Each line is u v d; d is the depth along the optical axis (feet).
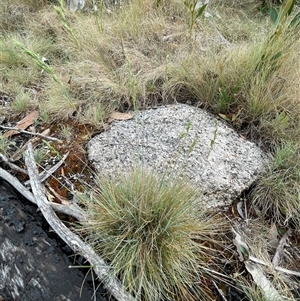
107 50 4.05
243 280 2.45
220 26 4.59
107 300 2.29
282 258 2.60
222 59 3.58
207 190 2.74
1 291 2.52
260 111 3.30
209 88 3.45
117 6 4.78
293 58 3.47
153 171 2.62
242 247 2.55
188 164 2.81
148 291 2.22
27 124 3.40
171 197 2.45
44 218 2.67
